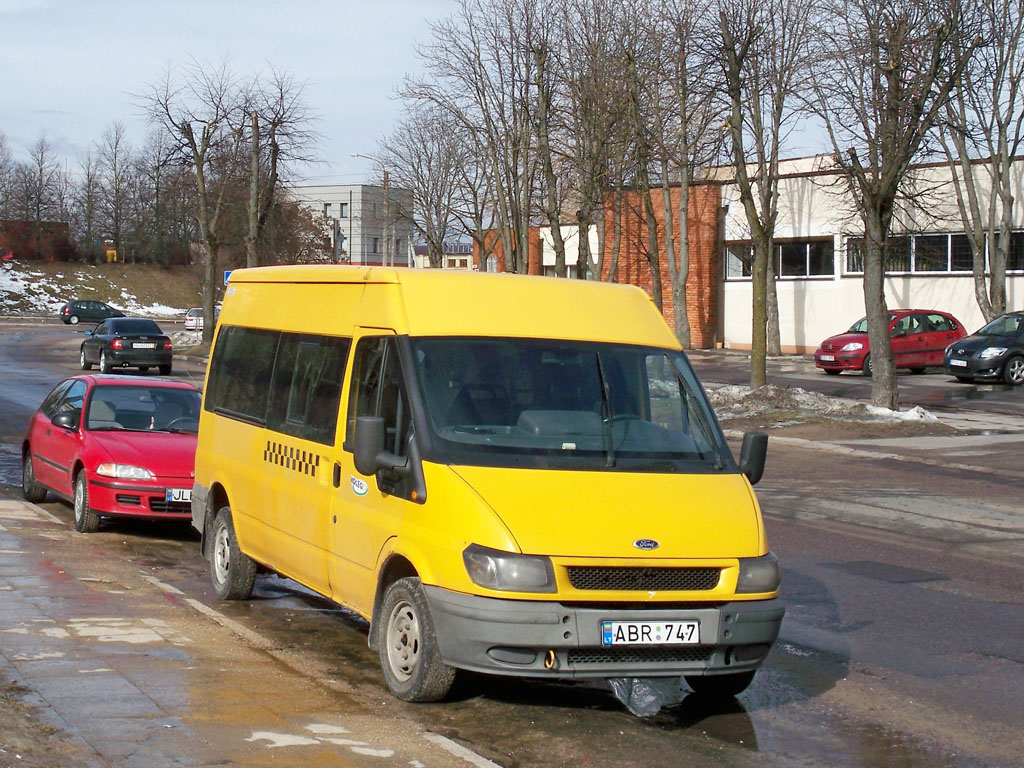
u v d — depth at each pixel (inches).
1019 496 571.5
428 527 235.8
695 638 227.3
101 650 268.5
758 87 910.4
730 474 257.8
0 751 187.9
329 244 2765.7
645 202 1708.9
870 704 257.1
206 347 1903.3
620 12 1032.8
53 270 3922.2
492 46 1077.8
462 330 265.7
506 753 217.6
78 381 530.9
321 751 204.4
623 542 226.4
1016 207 1446.9
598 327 279.4
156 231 4143.7
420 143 1888.5
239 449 343.6
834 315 1669.5
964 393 1095.0
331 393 287.9
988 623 334.6
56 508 534.3
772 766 215.6
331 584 279.7
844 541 462.3
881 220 876.0
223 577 353.4
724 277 1846.7
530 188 1120.8
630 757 218.4
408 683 242.7
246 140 1707.7
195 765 191.8
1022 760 222.4
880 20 814.5
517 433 250.1
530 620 219.8
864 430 814.5
